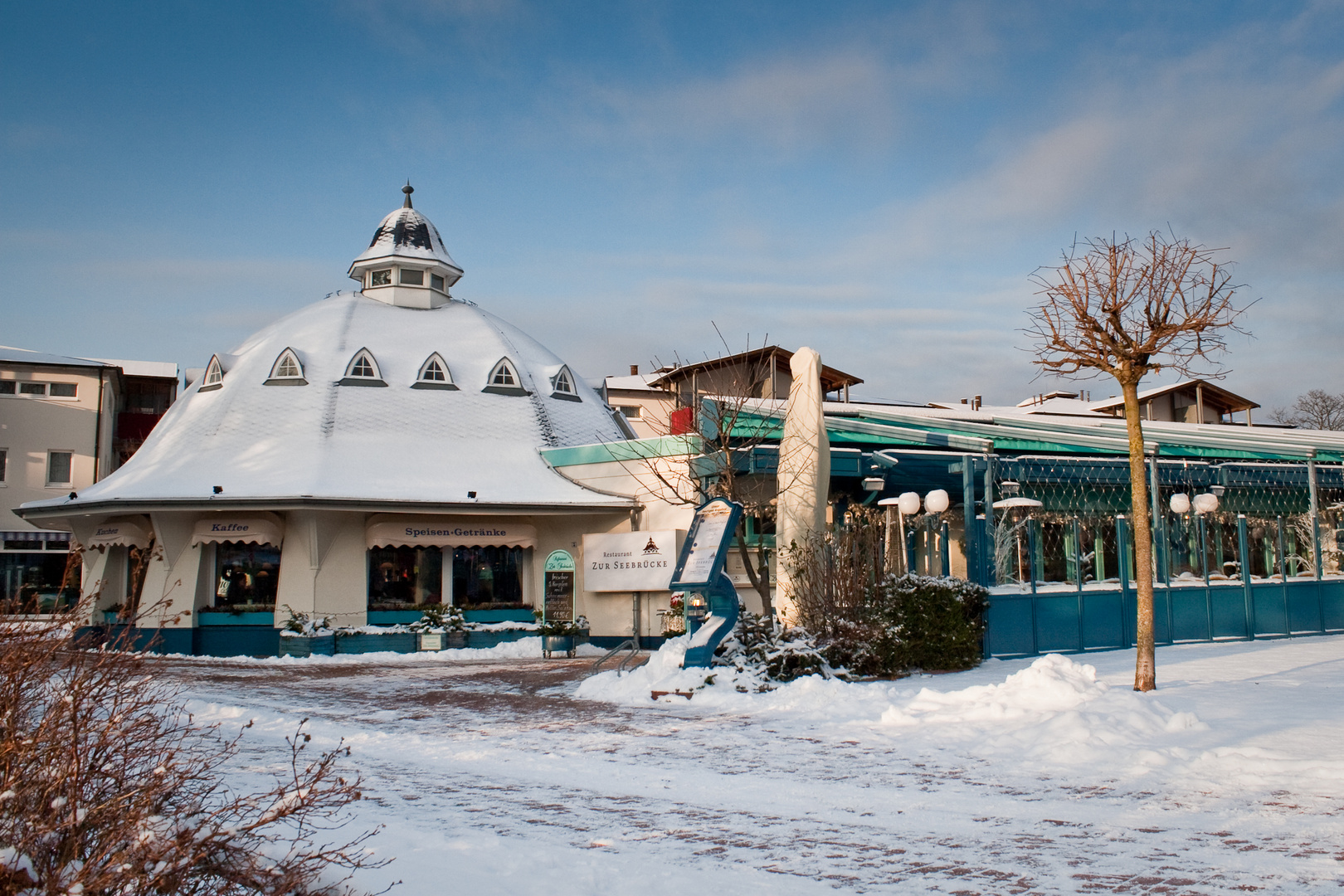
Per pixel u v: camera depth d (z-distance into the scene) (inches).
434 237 1492.4
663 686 597.6
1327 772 324.2
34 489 1708.9
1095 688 491.2
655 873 238.4
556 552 1083.9
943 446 895.1
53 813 168.2
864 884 228.5
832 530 705.0
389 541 1069.8
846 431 865.5
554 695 639.8
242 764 387.5
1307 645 764.6
